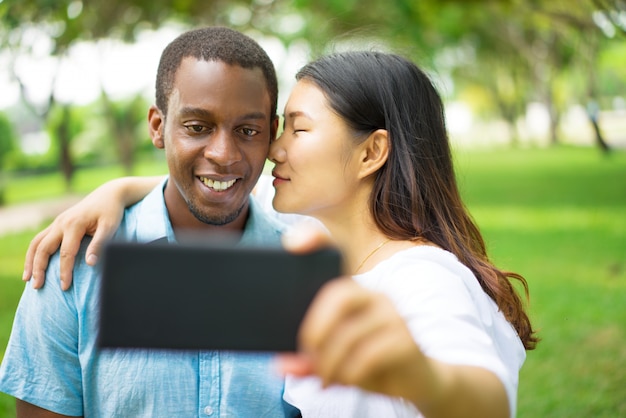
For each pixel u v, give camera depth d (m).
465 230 2.33
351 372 1.00
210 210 2.29
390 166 2.24
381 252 2.16
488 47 29.84
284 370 1.04
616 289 7.39
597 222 11.62
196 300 1.06
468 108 56.53
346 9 10.56
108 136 24.75
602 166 22.09
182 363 2.21
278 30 11.55
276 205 2.34
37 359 2.24
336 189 2.25
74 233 2.26
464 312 1.58
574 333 6.06
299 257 1.07
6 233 11.16
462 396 1.25
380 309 1.02
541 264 8.66
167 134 2.30
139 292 1.05
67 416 2.26
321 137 2.23
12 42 7.62
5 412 4.64
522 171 22.02
